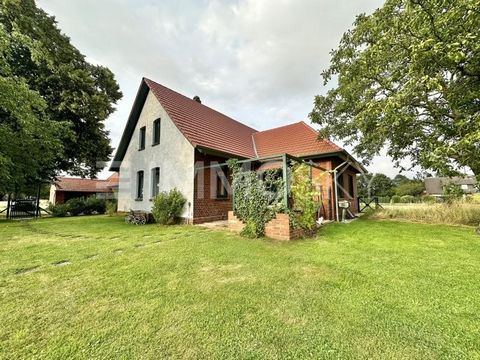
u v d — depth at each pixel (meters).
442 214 8.05
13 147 9.80
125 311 2.22
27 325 2.01
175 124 9.17
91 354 1.65
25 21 10.79
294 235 5.56
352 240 5.23
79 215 15.42
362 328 1.90
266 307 2.27
